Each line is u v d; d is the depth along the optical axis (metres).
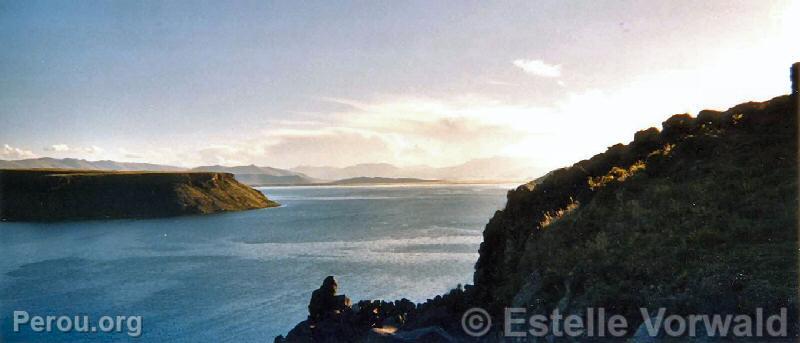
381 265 70.56
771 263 15.82
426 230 117.56
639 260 18.70
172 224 164.38
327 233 117.25
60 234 138.50
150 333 41.53
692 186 23.19
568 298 18.50
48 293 57.62
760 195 20.61
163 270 72.81
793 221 18.06
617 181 26.55
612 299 17.27
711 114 30.92
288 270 69.56
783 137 24.78
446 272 64.12
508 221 31.66
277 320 44.38
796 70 27.91
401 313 29.67
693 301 15.47
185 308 49.41
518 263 26.52
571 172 32.12
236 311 47.72
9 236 135.12
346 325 29.02
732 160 24.42
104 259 86.25
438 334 22.97
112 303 52.25
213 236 122.56
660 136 31.12
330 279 32.72
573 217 25.30
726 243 17.98
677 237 19.39
